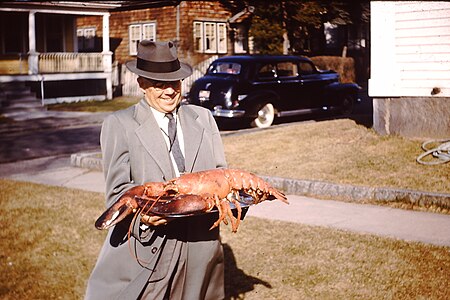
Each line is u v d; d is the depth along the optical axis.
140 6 30.70
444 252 6.07
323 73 18.75
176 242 3.36
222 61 17.36
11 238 7.34
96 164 12.14
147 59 3.37
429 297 5.04
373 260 5.93
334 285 5.41
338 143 11.48
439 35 10.80
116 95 29.61
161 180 3.38
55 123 19.88
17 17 28.47
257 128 15.50
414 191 8.08
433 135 10.98
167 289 3.43
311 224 7.34
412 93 11.20
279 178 9.37
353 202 8.51
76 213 8.41
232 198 3.22
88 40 35.03
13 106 23.53
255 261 6.11
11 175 11.96
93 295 3.40
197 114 3.68
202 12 29.83
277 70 17.36
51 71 26.34
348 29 36.22
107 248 3.45
